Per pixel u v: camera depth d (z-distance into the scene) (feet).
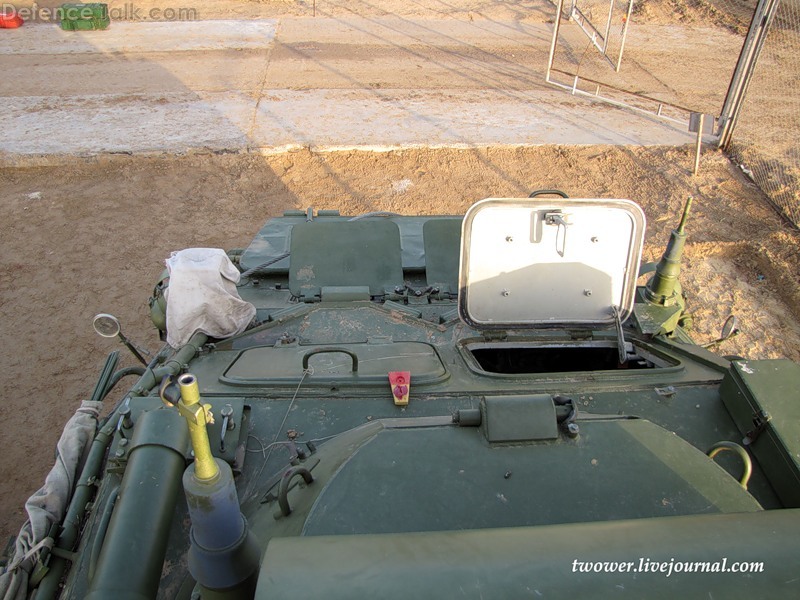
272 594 6.51
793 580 6.73
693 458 10.36
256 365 14.17
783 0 67.36
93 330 27.53
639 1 70.90
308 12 66.90
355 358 13.50
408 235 21.52
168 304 15.29
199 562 7.56
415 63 54.95
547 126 44.83
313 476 10.48
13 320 27.94
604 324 15.06
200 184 37.93
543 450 10.36
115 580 9.09
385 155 40.86
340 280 18.02
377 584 6.60
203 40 58.95
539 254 14.33
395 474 9.95
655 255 32.27
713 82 52.90
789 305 29.32
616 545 7.06
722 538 7.16
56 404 23.97
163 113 44.80
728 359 14.39
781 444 11.51
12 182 37.81
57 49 56.39
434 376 13.53
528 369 16.49
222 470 7.38
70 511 11.59
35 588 10.70
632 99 49.44
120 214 35.22
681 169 40.09
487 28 63.72
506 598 6.51
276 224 22.38
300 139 41.78
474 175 39.17
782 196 36.88
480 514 9.42
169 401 7.41
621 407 13.12
